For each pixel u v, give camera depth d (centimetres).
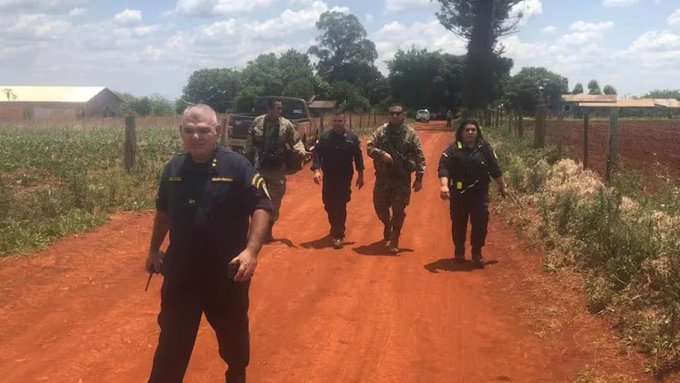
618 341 543
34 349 546
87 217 996
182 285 391
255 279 770
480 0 5741
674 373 475
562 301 657
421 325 625
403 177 902
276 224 1100
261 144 938
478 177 821
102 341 567
